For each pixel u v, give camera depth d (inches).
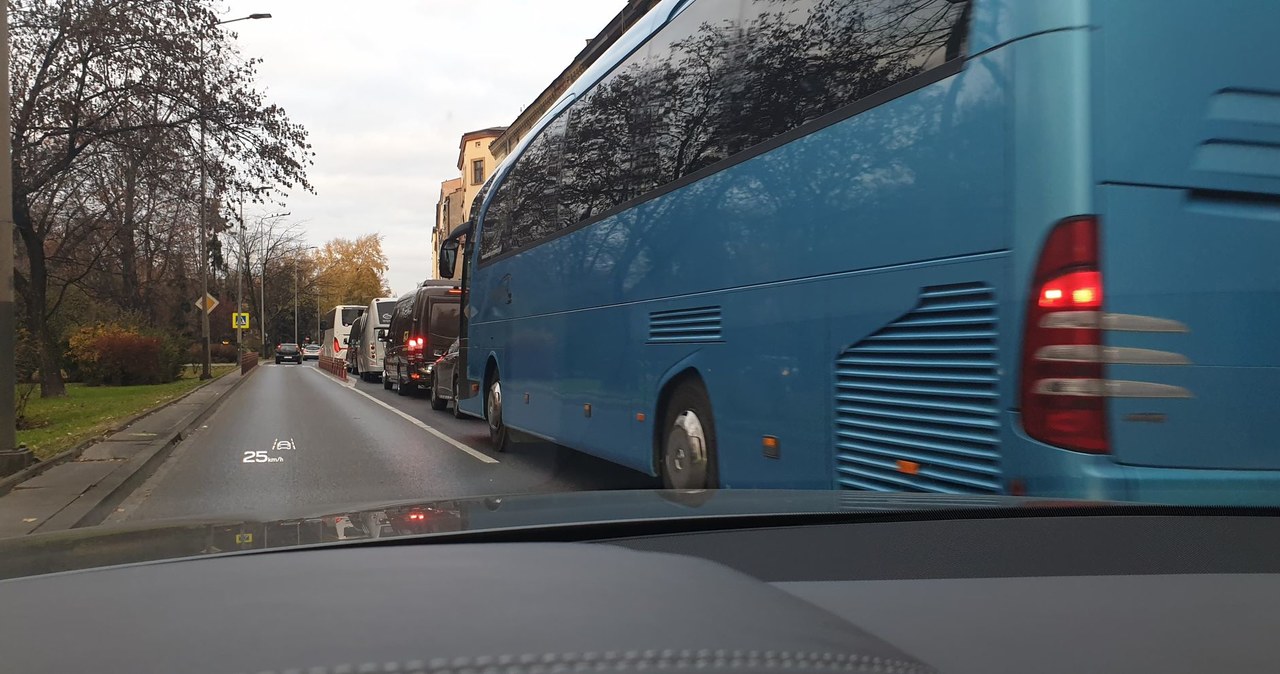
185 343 1457.9
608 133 311.0
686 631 46.6
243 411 794.8
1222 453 134.0
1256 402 135.9
